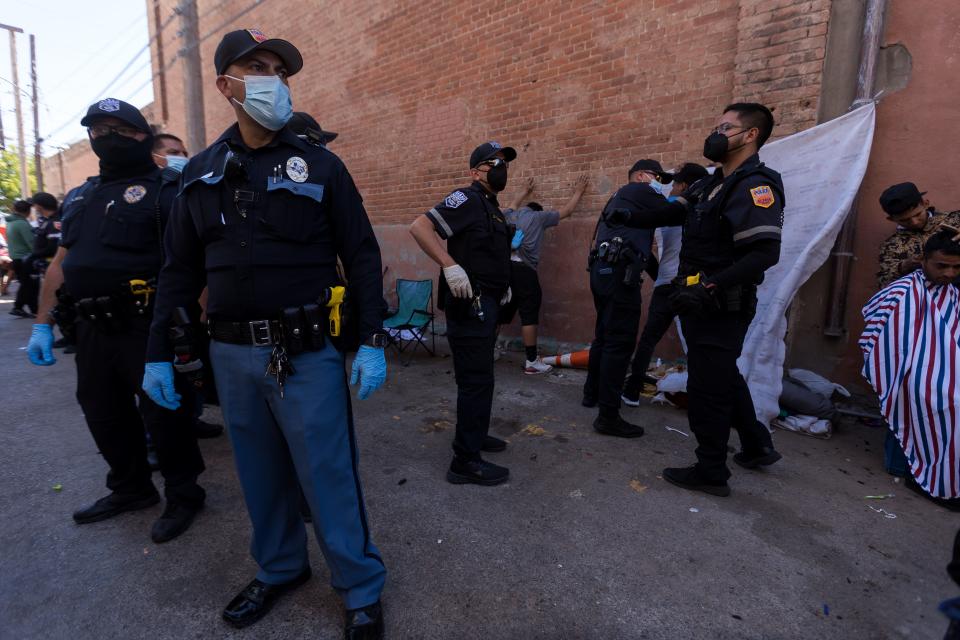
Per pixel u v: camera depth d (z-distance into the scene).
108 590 1.97
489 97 5.87
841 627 1.81
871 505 2.61
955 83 3.32
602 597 1.93
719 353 2.49
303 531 1.95
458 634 1.75
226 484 2.79
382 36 7.03
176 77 12.03
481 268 2.63
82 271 2.20
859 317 3.71
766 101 3.86
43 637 1.74
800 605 1.90
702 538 2.30
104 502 2.47
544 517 2.46
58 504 2.59
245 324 1.63
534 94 5.45
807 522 2.44
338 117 7.93
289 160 1.64
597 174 5.01
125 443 2.42
